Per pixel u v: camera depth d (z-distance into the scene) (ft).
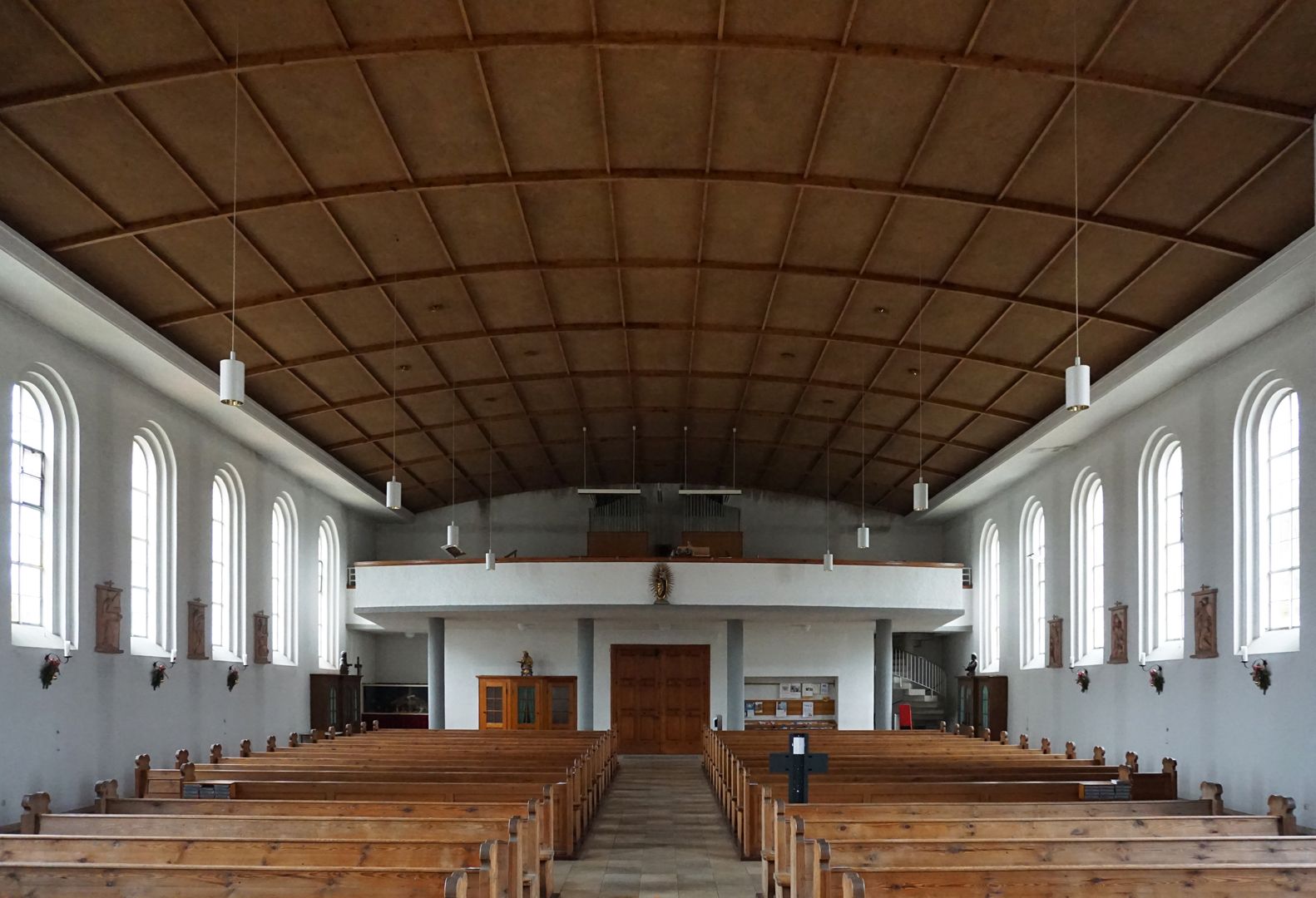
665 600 90.22
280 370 73.15
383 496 110.01
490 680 112.78
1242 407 58.29
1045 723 88.33
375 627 112.37
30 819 33.73
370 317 68.49
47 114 42.68
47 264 49.44
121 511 62.13
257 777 50.29
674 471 117.08
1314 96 40.60
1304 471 52.42
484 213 56.70
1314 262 47.09
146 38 39.96
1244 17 37.65
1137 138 45.47
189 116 44.75
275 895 23.24
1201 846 28.27
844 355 78.18
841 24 41.47
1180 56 40.14
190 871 23.29
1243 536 58.13
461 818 36.73
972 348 72.54
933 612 95.40
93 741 58.03
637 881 43.21
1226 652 59.00
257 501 84.94
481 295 67.77
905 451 99.40
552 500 121.08
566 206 56.49
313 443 89.10
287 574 93.15
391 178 51.93
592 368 83.82
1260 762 55.57
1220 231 50.01
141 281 56.08
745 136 49.39
